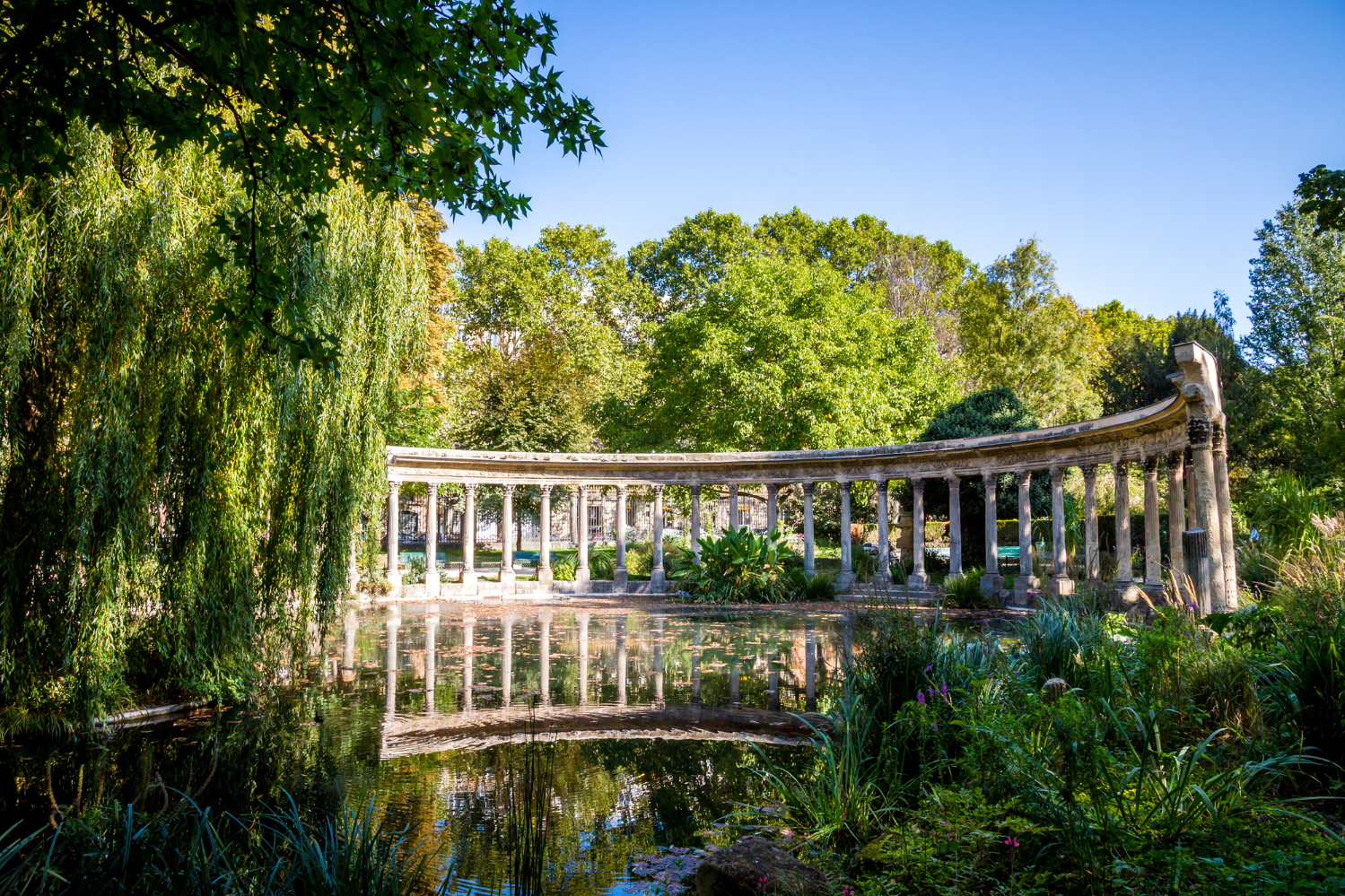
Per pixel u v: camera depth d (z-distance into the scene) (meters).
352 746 9.19
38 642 9.36
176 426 9.80
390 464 28.56
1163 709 6.75
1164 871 4.47
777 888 4.79
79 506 8.98
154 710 10.62
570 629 20.06
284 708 11.22
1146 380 38.91
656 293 58.81
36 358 9.16
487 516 48.44
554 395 40.34
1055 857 4.85
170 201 9.55
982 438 24.81
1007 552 30.58
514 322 51.81
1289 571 10.45
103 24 5.29
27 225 8.41
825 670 13.92
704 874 5.04
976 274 54.94
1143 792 5.42
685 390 36.44
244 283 9.87
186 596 10.20
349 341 11.95
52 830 6.52
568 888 5.46
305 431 11.62
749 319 34.44
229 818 6.70
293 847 5.62
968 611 22.36
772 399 32.91
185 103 5.95
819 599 26.66
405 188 6.43
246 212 6.34
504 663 14.94
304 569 11.66
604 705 11.31
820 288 35.25
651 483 31.05
